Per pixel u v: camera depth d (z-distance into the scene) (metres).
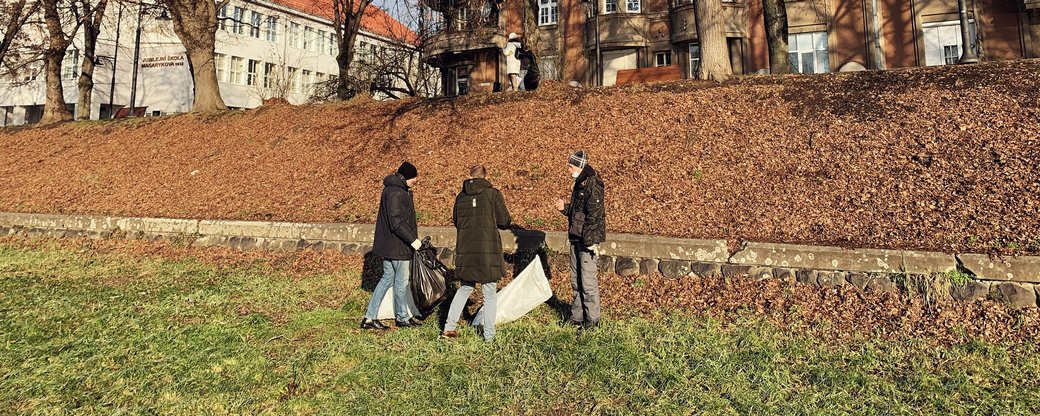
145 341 4.52
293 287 6.38
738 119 8.99
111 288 6.45
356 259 7.36
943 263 4.77
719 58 10.78
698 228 6.52
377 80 23.70
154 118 15.86
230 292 6.17
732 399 3.32
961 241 5.16
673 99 10.17
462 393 3.45
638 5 22.97
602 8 23.09
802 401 3.28
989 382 3.50
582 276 4.62
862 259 5.09
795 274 5.36
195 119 14.90
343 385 3.66
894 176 6.59
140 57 35.81
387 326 4.94
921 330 4.38
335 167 10.58
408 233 4.62
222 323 5.02
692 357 3.97
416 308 4.93
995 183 5.91
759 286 5.39
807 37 20.03
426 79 26.20
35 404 3.37
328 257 7.58
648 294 5.66
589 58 23.58
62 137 15.73
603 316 5.05
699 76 10.95
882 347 4.12
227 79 35.44
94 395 3.50
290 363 4.04
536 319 5.02
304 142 12.04
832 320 4.69
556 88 11.84
